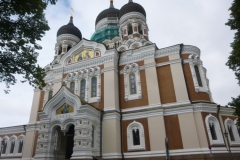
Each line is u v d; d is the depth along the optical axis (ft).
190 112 60.59
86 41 85.25
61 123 62.39
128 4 105.60
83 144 56.13
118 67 77.51
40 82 48.11
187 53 71.41
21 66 43.47
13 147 88.69
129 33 101.81
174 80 67.26
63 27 120.67
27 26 41.88
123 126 66.90
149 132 62.34
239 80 46.37
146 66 72.38
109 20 129.18
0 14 38.45
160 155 58.34
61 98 65.98
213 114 61.72
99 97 71.67
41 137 62.90
